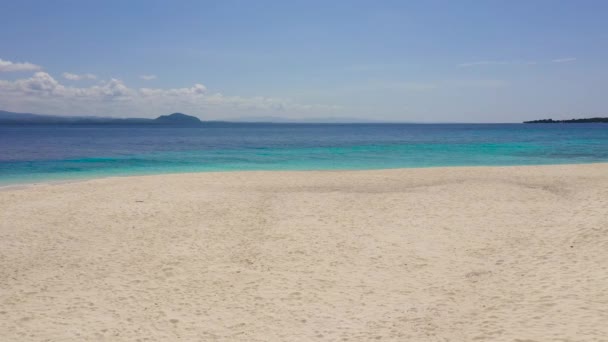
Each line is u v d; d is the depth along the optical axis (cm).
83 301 818
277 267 990
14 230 1305
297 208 1544
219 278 930
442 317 705
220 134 11294
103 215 1478
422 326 676
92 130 14425
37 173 2761
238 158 3881
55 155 4141
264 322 721
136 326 713
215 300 818
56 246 1159
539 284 803
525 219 1312
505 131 12600
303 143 6562
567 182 1962
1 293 859
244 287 880
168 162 3509
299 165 3294
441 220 1337
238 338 666
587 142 6031
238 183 2144
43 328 707
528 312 680
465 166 2894
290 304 794
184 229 1308
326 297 821
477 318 684
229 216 1453
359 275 931
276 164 3366
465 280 877
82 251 1118
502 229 1220
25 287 889
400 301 790
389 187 1966
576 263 893
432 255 1041
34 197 1781
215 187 2017
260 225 1339
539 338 576
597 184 1838
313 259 1035
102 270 984
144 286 891
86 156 4050
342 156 4028
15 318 746
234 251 1106
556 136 8400
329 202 1627
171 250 1119
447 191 1761
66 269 993
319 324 708
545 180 2055
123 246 1155
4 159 3675
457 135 9644
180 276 945
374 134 11106
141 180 2255
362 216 1412
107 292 861
